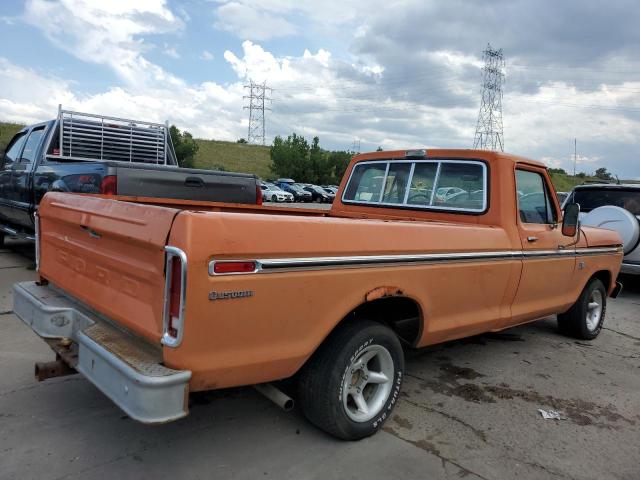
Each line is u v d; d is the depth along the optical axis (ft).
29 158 27.55
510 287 14.83
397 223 11.30
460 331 13.60
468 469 10.58
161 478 9.57
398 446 11.27
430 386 14.85
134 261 9.03
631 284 35.27
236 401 12.85
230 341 8.66
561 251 17.02
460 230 12.85
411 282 11.51
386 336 11.27
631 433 12.68
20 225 28.55
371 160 18.21
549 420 13.12
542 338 20.48
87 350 9.11
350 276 10.21
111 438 10.84
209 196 23.08
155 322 8.50
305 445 11.03
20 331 17.06
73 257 11.20
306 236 9.44
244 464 10.19
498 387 15.07
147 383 7.77
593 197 33.47
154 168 21.45
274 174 236.02
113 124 29.48
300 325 9.54
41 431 10.95
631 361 18.37
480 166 15.08
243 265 8.56
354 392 11.14
